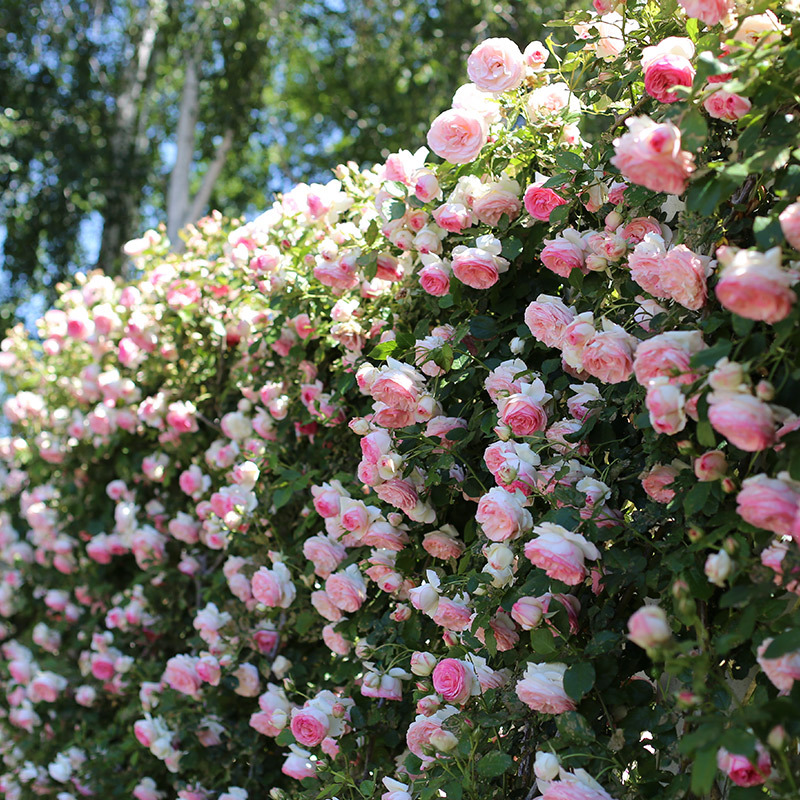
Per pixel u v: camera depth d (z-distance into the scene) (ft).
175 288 9.84
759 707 3.75
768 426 3.79
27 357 13.29
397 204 6.56
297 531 7.51
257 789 8.25
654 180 4.15
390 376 5.83
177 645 10.21
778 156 4.00
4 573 13.52
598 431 5.36
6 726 12.36
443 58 26.30
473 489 6.06
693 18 4.61
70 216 26.04
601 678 4.77
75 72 26.48
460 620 5.51
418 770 5.69
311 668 8.08
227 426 8.93
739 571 3.98
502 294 6.38
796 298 3.73
